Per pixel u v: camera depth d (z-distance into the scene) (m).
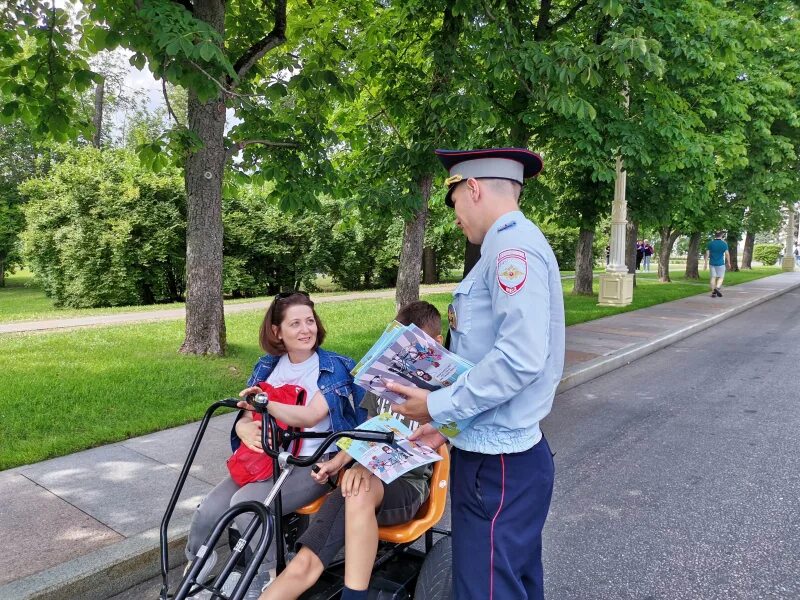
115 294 16.64
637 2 9.33
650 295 17.66
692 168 12.20
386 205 7.61
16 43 6.31
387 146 8.84
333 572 2.45
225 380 6.70
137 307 14.79
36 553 3.16
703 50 9.77
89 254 16.47
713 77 12.17
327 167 8.08
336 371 2.71
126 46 5.25
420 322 2.69
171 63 5.02
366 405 2.74
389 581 2.41
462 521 1.91
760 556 3.36
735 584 3.09
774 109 14.60
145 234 16.62
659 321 12.45
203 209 7.60
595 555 3.42
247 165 8.11
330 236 20.72
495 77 7.63
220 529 2.11
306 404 2.62
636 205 15.00
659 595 3.01
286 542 2.69
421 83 8.48
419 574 2.38
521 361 1.68
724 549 3.45
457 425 1.88
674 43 9.67
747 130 14.66
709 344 10.55
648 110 10.16
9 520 3.54
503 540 1.83
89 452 4.68
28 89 6.25
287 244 20.38
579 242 17.53
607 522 3.82
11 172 27.17
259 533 2.41
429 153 7.66
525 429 1.86
